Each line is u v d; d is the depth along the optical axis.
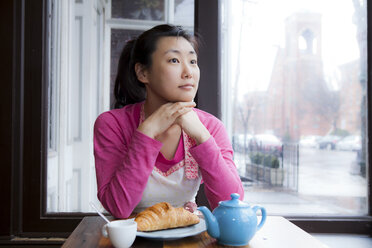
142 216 0.64
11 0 1.51
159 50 0.86
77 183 2.34
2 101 1.50
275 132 14.04
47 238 1.53
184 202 0.95
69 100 2.24
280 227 0.74
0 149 1.50
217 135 1.00
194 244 0.60
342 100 11.20
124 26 2.92
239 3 2.32
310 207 3.62
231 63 2.21
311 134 13.57
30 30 1.56
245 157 3.40
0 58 1.50
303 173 7.43
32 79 1.56
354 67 2.00
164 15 2.90
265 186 4.29
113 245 0.57
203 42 1.61
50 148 1.86
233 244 0.59
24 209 1.54
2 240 1.48
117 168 0.85
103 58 2.87
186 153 0.91
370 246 1.47
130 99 1.09
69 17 2.21
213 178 0.81
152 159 0.81
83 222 0.77
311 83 14.10
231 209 0.59
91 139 2.41
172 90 0.85
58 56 1.94
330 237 1.57
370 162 1.69
